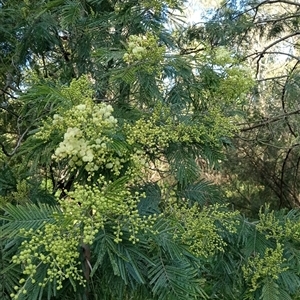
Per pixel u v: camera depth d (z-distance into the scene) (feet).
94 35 10.34
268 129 19.17
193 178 8.04
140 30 9.29
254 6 18.58
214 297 8.78
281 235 8.18
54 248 4.83
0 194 8.05
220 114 7.80
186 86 8.41
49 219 5.73
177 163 7.98
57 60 12.42
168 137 7.32
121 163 6.54
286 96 17.25
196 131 7.61
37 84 7.06
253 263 7.79
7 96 13.06
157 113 7.51
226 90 7.98
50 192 8.72
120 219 5.61
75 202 5.05
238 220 8.40
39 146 6.61
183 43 16.79
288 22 18.83
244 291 8.15
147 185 8.52
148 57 7.11
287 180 20.18
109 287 6.65
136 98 8.75
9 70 11.60
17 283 6.46
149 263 6.28
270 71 20.62
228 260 8.30
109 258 5.71
